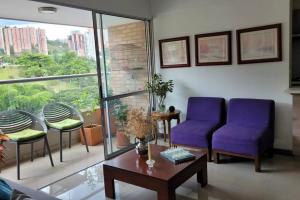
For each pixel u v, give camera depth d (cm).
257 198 259
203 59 417
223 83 406
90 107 512
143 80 462
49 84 465
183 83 446
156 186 237
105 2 374
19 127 385
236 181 296
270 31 354
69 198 283
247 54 377
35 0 293
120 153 415
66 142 469
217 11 394
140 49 453
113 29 401
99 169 359
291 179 293
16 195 158
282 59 352
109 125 401
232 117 377
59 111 442
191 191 280
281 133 366
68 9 384
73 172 352
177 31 438
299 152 340
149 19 460
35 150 421
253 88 380
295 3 363
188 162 264
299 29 366
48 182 324
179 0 426
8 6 351
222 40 395
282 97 359
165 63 460
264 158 356
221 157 371
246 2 368
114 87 407
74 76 502
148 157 277
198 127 371
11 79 418
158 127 475
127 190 294
